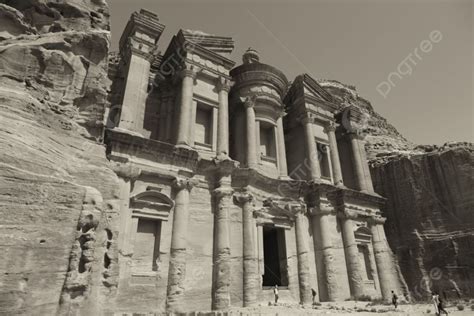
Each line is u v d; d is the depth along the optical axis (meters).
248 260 21.72
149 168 20.22
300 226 26.31
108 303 8.38
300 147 33.00
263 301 21.75
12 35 8.79
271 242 29.50
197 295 19.16
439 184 35.06
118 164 18.78
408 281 32.69
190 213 21.12
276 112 30.20
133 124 20.94
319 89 35.84
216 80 27.31
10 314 5.55
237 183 24.33
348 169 36.62
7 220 6.03
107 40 10.47
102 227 8.30
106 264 8.62
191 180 21.42
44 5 9.88
